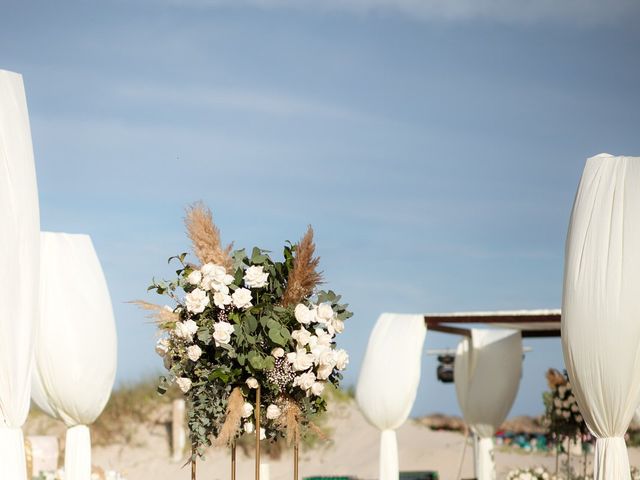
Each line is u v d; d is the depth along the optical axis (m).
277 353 5.59
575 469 17.44
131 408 21.69
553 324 12.19
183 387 5.66
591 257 7.17
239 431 5.66
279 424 5.74
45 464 16.30
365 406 11.90
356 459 20.16
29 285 5.85
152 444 20.84
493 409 13.25
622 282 7.07
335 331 5.74
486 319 11.62
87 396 8.89
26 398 5.84
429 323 12.03
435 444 21.12
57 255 8.95
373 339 12.09
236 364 5.66
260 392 5.68
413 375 11.83
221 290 5.62
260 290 5.79
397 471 11.80
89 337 8.89
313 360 5.62
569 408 12.91
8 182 5.79
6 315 5.75
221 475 19.36
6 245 5.76
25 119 5.90
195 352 5.61
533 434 20.75
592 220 7.21
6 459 5.71
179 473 19.55
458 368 14.20
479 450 13.35
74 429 9.05
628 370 7.10
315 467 19.81
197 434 5.69
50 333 8.80
